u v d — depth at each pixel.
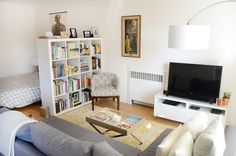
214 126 1.80
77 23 5.10
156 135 3.15
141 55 4.23
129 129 2.57
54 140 1.64
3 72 5.42
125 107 4.39
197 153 1.61
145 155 1.91
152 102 4.25
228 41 3.24
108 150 1.45
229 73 3.31
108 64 4.83
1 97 3.83
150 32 4.01
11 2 5.30
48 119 2.76
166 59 3.91
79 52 4.29
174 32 2.42
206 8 3.34
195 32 2.28
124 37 4.39
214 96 3.28
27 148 1.80
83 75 4.60
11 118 2.05
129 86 4.54
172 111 3.52
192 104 3.34
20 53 5.72
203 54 3.50
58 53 3.88
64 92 4.12
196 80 3.41
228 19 3.19
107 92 4.12
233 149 1.94
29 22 5.81
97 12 4.73
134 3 4.12
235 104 3.31
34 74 5.38
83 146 1.51
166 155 1.59
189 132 1.80
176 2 3.61
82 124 3.56
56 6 5.30
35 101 4.38
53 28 4.26
